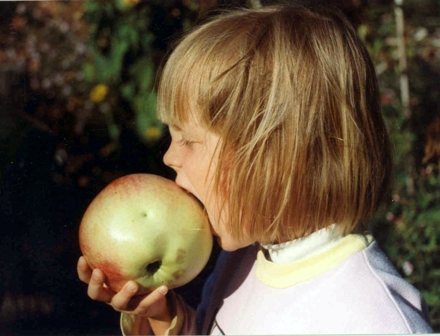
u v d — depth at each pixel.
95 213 1.25
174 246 1.23
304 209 1.24
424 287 2.55
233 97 1.24
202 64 1.26
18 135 2.33
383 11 2.74
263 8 1.41
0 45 2.31
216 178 1.25
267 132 1.23
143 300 1.26
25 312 2.38
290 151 1.23
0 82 2.31
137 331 1.49
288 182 1.23
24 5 2.29
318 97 1.25
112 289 1.28
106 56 2.22
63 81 2.29
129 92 2.22
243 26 1.30
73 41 2.28
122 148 2.29
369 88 1.32
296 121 1.23
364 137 1.29
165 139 2.26
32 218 2.39
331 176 1.24
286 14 1.34
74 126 2.31
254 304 1.29
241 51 1.26
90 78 2.24
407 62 2.90
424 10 2.87
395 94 2.92
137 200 1.24
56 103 2.31
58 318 2.39
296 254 1.25
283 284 1.24
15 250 2.40
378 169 1.32
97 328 2.39
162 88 1.33
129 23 2.19
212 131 1.25
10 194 2.36
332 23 1.33
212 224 1.28
